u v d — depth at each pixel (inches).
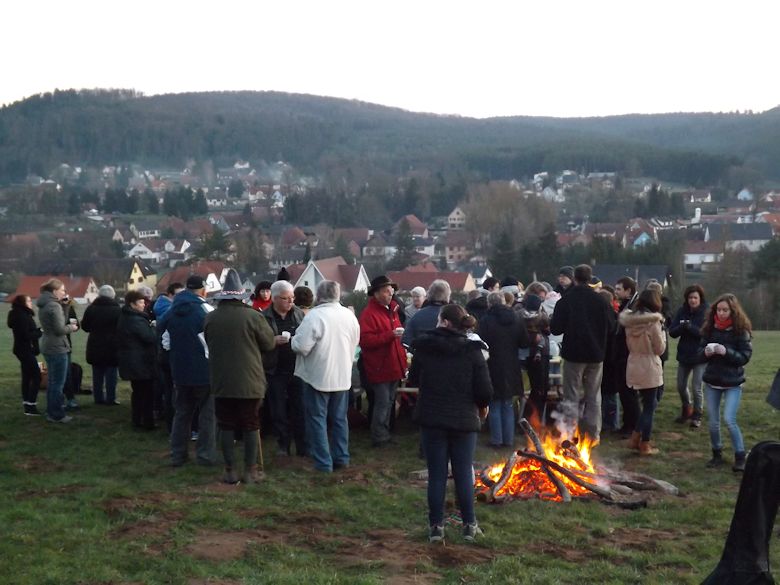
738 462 388.2
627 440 451.2
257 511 322.7
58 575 254.7
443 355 294.8
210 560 272.1
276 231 6328.7
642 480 365.1
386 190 7347.4
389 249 5167.3
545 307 485.1
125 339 457.1
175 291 502.9
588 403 432.8
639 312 416.2
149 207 7529.5
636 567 276.2
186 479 369.4
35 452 416.5
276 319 422.3
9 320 502.3
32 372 500.7
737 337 388.5
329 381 381.1
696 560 281.4
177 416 395.5
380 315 428.5
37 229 5693.9
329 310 384.2
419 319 412.2
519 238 4424.2
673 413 510.9
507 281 528.4
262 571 264.5
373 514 323.0
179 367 389.4
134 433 460.4
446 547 289.0
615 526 313.4
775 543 298.8
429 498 296.0
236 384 355.6
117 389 617.9
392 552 284.5
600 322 423.2
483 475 360.5
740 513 240.2
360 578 257.9
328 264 3181.6
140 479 369.7
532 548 290.4
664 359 486.0
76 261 3597.4
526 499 343.3
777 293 1913.1
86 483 358.6
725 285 2069.4
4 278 3316.9
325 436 384.5
